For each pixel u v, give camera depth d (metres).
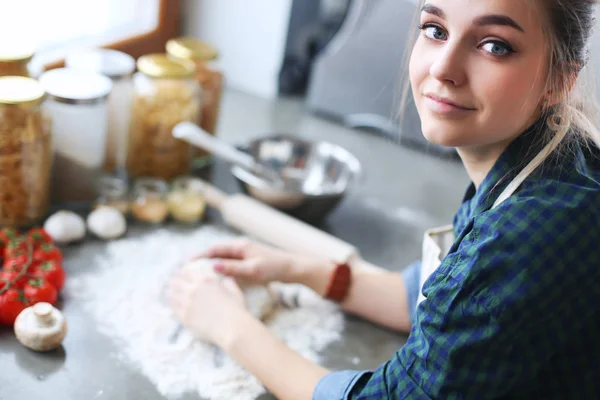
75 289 0.96
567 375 0.71
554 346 0.67
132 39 1.45
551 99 0.69
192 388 0.83
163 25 1.54
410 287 0.98
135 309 0.95
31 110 0.97
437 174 1.46
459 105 0.66
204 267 0.96
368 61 1.50
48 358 0.84
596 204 0.67
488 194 0.74
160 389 0.82
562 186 0.68
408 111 1.49
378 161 1.46
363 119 1.56
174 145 1.22
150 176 1.24
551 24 0.63
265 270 0.98
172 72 1.16
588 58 0.70
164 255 1.07
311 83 1.59
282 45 1.61
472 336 0.66
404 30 1.43
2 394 0.78
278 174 1.29
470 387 0.67
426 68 0.68
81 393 0.80
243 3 1.60
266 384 0.82
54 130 1.08
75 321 0.91
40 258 0.94
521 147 0.73
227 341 0.85
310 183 1.29
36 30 1.25
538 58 0.64
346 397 0.75
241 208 1.15
